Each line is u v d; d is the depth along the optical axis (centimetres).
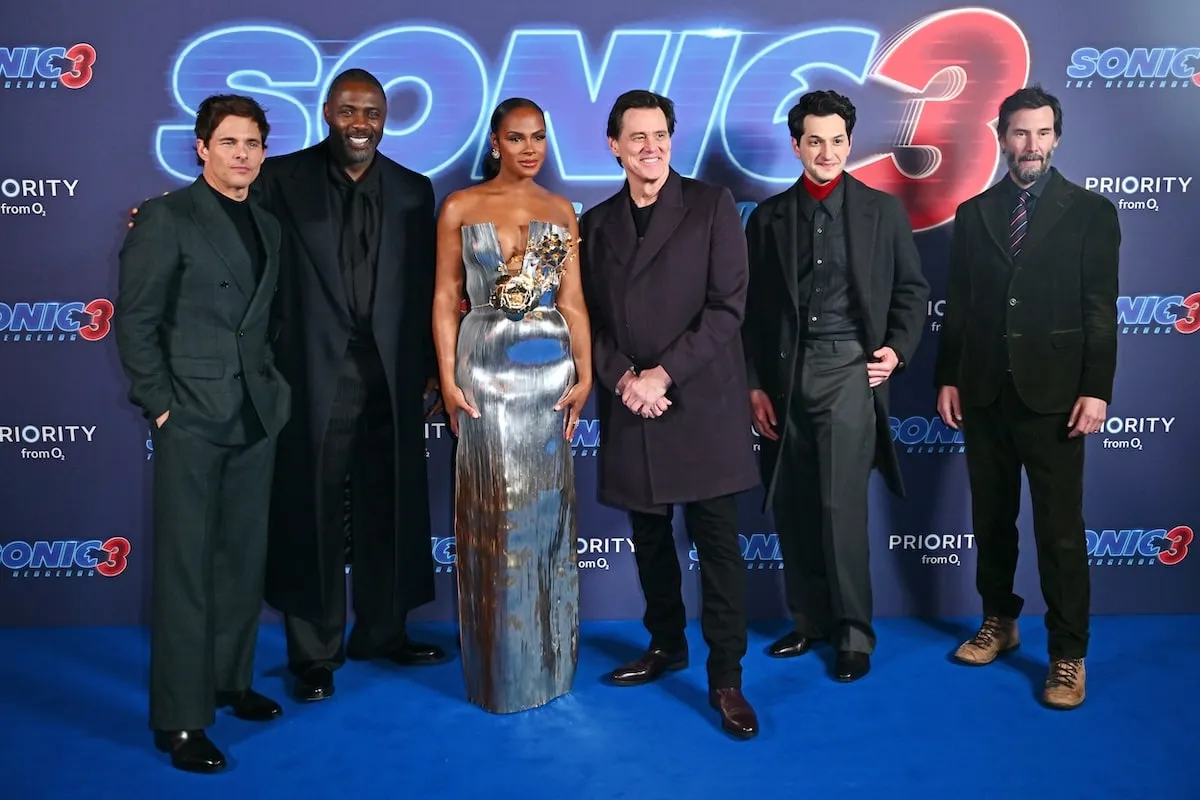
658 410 287
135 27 354
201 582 271
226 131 264
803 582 346
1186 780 260
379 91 300
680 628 326
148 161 359
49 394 366
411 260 315
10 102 355
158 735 281
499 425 295
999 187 319
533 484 298
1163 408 372
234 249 270
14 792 259
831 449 321
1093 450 374
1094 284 304
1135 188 365
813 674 328
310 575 315
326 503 316
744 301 293
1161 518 377
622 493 301
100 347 364
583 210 365
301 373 310
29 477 369
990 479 328
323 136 360
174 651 269
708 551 294
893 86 362
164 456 266
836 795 255
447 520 373
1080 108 362
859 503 324
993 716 297
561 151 362
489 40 358
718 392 292
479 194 300
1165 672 327
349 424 316
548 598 305
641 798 254
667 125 288
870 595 330
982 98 362
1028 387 306
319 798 256
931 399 373
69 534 371
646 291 291
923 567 380
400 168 320
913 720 295
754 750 278
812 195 321
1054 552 308
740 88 361
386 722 297
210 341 268
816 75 361
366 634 342
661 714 300
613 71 360
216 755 271
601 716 299
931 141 364
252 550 292
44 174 358
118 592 375
